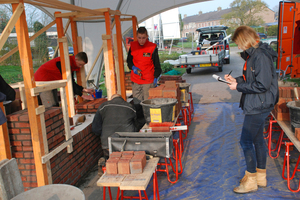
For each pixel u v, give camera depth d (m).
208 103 7.17
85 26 7.56
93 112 4.47
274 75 2.62
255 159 2.82
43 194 1.78
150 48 4.54
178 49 36.31
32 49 14.85
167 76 6.48
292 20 8.77
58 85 2.84
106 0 7.06
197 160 3.81
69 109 4.42
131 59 4.76
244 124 2.78
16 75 12.21
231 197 2.83
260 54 2.54
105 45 4.26
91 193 3.10
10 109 3.44
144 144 2.61
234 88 2.72
